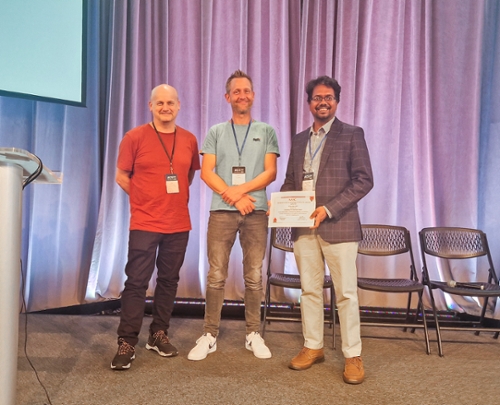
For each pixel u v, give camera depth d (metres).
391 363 2.74
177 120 3.94
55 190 3.71
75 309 3.79
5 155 1.45
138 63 3.94
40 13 3.31
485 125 3.74
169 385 2.30
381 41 3.83
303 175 2.61
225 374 2.47
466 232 3.51
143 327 3.43
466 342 3.23
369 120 3.83
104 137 3.97
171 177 2.70
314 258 2.60
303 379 2.42
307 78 3.85
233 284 3.88
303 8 3.85
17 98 3.51
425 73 3.78
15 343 1.55
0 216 1.51
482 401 2.18
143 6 3.97
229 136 2.88
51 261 3.71
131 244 2.67
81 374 2.43
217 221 2.82
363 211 3.82
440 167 3.78
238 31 3.91
